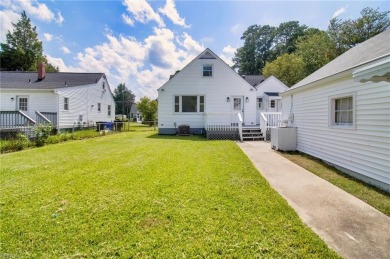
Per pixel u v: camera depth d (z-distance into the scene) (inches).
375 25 979.9
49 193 144.9
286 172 210.2
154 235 96.4
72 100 634.2
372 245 90.1
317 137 277.9
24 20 1365.7
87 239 93.3
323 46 1087.6
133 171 201.3
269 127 474.6
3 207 123.3
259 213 117.3
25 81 660.7
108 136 555.2
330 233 99.6
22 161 245.1
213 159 257.4
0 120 436.5
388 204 134.2
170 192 147.8
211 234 97.3
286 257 82.4
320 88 270.7
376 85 176.1
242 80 577.3
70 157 269.3
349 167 210.2
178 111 575.5
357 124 199.9
